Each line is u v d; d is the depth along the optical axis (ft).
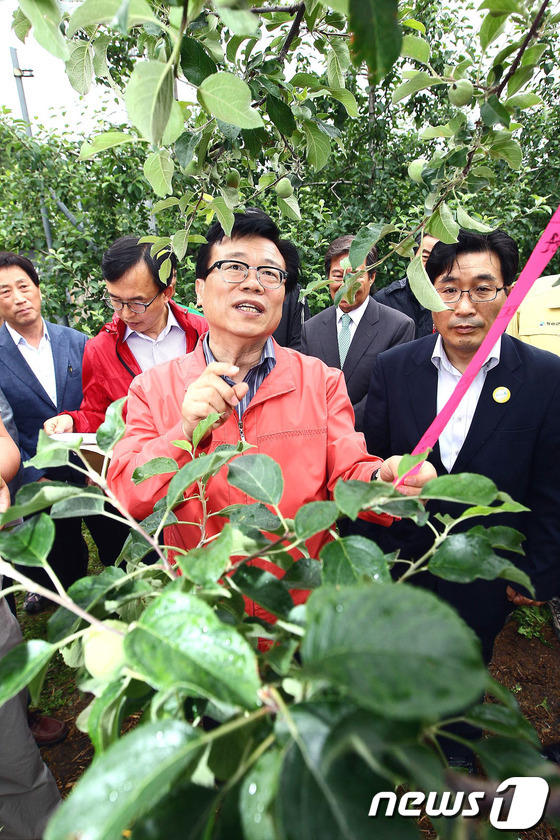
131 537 2.93
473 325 5.26
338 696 1.30
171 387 5.24
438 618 1.12
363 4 1.37
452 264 5.17
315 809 1.11
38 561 2.01
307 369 5.46
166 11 2.78
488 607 5.67
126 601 2.13
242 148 3.54
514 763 1.53
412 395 6.02
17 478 8.66
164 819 1.23
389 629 1.13
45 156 17.72
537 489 5.63
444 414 2.51
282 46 3.32
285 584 2.17
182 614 1.47
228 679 1.33
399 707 0.99
